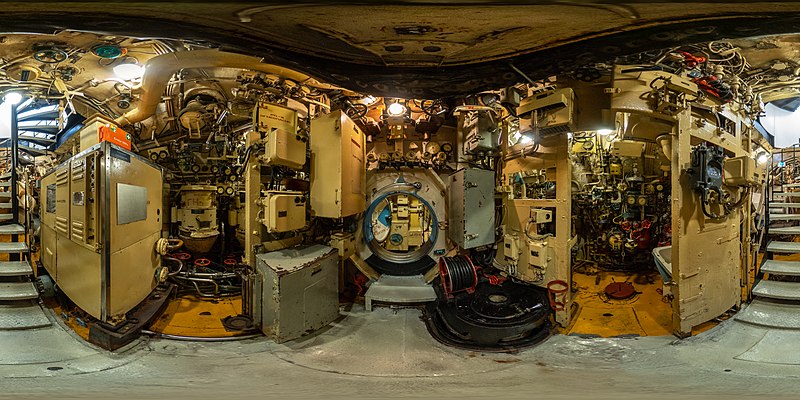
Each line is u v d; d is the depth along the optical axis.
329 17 2.33
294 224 5.26
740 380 3.30
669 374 3.60
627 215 7.80
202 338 4.71
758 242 6.54
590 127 4.85
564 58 3.08
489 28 2.57
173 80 5.88
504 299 5.42
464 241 6.04
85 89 6.25
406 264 7.11
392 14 2.27
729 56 4.79
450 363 4.18
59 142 8.12
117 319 4.44
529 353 4.45
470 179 6.11
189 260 7.48
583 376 3.60
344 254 5.95
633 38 2.70
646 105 4.49
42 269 6.37
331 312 5.38
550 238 5.36
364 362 4.19
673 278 4.68
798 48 4.79
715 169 4.60
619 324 5.35
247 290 5.54
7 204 6.43
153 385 3.05
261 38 2.80
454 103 5.85
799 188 7.40
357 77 3.52
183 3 1.91
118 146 4.50
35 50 4.76
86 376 3.38
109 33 2.36
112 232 4.34
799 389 2.91
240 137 7.25
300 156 5.43
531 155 5.57
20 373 3.39
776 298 5.05
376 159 7.19
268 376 3.59
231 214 7.61
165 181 7.27
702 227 4.81
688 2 1.81
